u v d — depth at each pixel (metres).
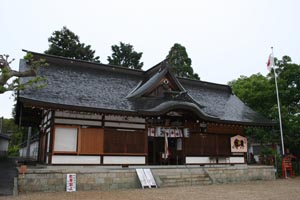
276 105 24.91
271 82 26.36
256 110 26.81
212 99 22.83
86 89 16.73
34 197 10.16
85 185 12.61
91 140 14.98
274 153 22.69
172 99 17.98
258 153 31.64
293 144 23.80
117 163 15.43
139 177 13.75
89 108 14.26
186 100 18.72
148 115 15.93
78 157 14.49
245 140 20.95
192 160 18.27
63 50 37.50
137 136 16.42
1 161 26.20
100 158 15.03
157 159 19.31
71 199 9.95
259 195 11.59
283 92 25.12
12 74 11.53
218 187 14.22
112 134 15.66
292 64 26.05
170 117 17.95
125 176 13.70
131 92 18.70
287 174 22.25
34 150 31.62
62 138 14.38
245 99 27.62
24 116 19.94
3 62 11.42
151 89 17.89
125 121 16.25
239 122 19.42
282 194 12.00
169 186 14.17
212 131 19.56
